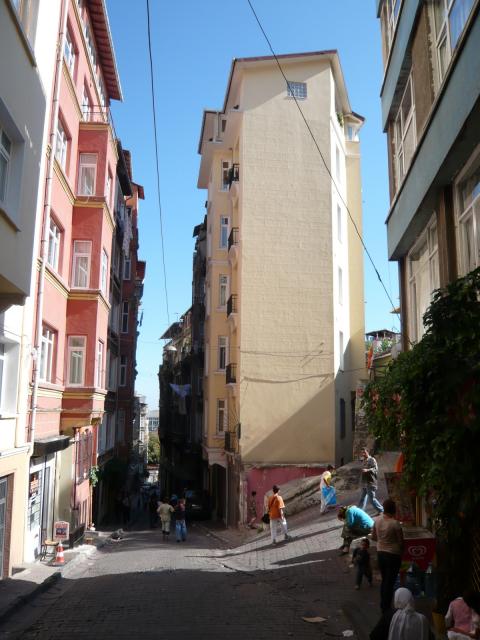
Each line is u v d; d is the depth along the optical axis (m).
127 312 35.16
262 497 23.64
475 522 6.26
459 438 5.83
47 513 16.61
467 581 6.67
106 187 20.09
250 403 24.25
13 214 10.70
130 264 35.72
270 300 24.78
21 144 10.93
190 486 43.12
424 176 9.45
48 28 13.70
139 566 13.98
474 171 8.36
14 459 12.62
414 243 11.72
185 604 9.26
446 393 6.20
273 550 14.75
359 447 21.67
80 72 19.55
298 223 25.28
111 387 30.84
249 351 24.50
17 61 10.43
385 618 5.85
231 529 23.73
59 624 8.29
